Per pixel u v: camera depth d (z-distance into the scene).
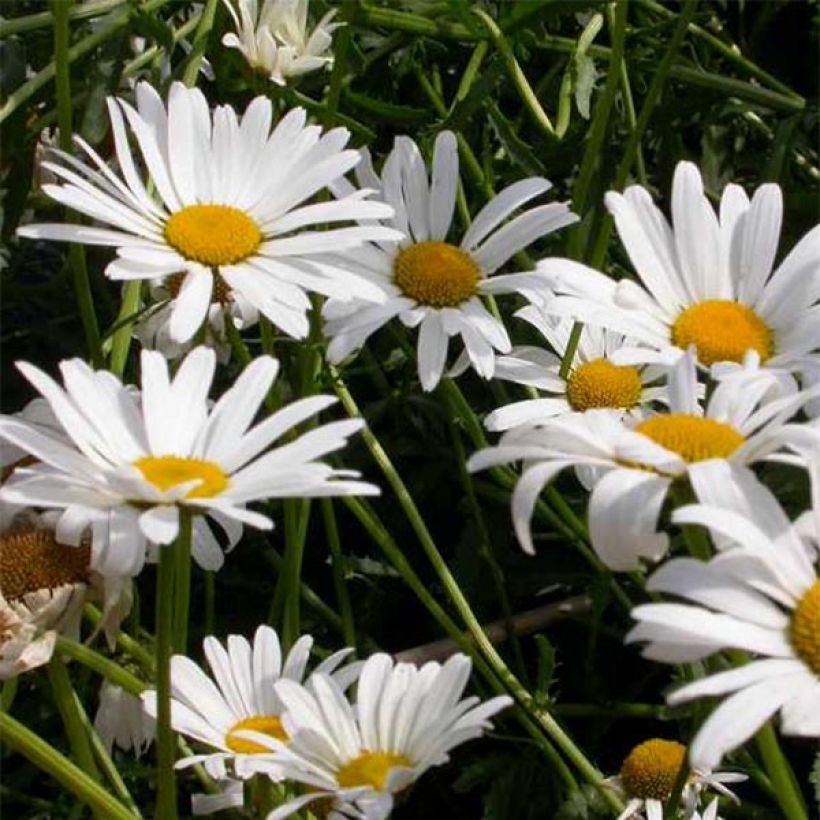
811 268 0.47
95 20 0.57
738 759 0.52
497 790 0.54
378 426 0.62
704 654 0.38
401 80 0.66
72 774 0.42
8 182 0.55
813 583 0.38
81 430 0.41
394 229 0.50
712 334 0.47
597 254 0.53
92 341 0.50
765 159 0.64
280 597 0.52
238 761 0.43
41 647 0.43
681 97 0.65
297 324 0.46
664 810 0.48
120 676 0.44
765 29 0.68
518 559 0.58
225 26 0.57
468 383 0.60
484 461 0.40
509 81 0.64
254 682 0.46
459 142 0.57
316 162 0.48
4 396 0.64
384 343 0.60
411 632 0.60
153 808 0.55
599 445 0.40
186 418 0.42
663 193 0.63
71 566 0.45
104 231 0.46
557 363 0.53
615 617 0.59
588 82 0.57
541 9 0.56
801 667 0.38
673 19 0.61
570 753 0.50
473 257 0.51
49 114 0.56
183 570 0.42
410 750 0.43
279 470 0.40
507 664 0.59
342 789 0.42
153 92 0.49
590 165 0.53
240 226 0.47
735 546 0.39
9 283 0.64
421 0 0.59
